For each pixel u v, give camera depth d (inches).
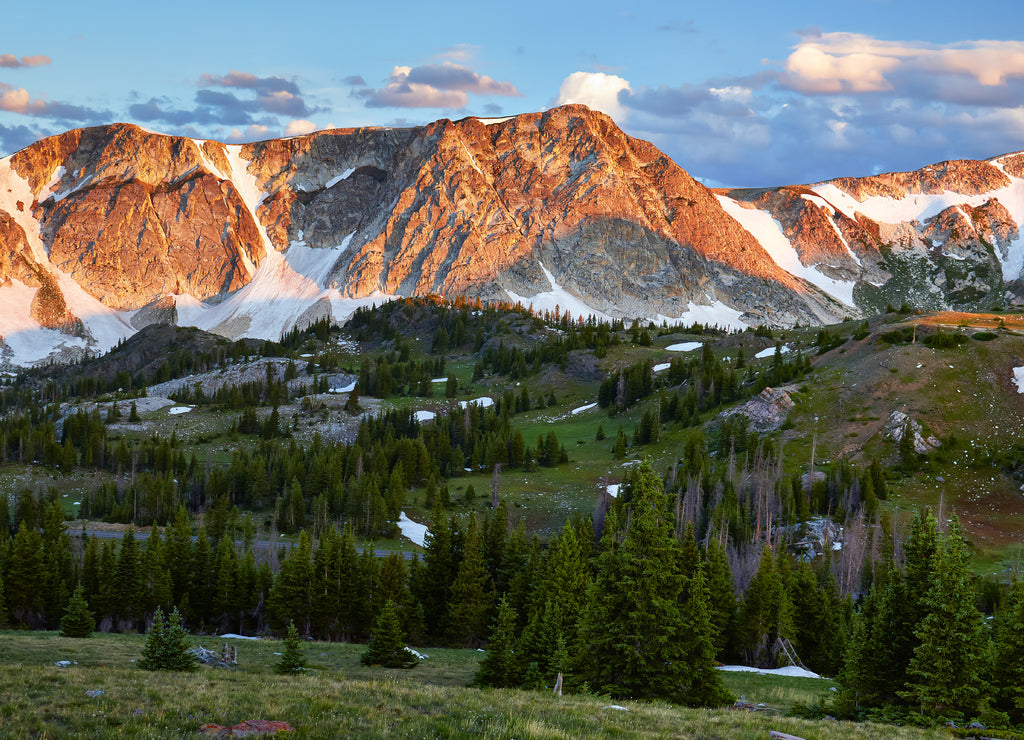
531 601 3176.7
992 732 1555.1
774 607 3161.9
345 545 3735.2
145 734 1061.1
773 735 1295.5
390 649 2566.4
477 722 1214.3
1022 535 4918.8
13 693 1248.2
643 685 1845.5
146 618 3750.0
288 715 1201.4
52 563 3909.9
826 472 5792.3
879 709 1859.0
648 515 1903.3
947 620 1796.3
